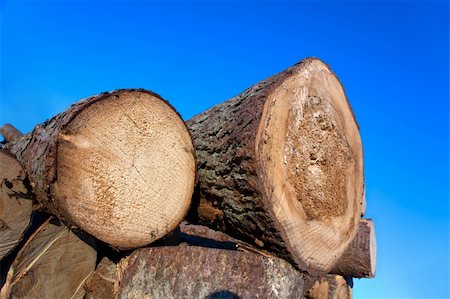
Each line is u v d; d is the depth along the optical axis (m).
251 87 3.14
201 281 2.60
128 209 2.52
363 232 4.46
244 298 2.61
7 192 2.32
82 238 2.71
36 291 2.47
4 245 2.34
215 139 2.93
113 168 2.43
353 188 3.54
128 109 2.50
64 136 2.21
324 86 3.25
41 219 2.65
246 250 2.96
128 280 2.65
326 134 3.15
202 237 4.20
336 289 4.08
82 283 2.74
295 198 2.83
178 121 2.80
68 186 2.24
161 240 2.94
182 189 2.83
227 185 2.79
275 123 2.73
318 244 3.02
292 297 2.84
